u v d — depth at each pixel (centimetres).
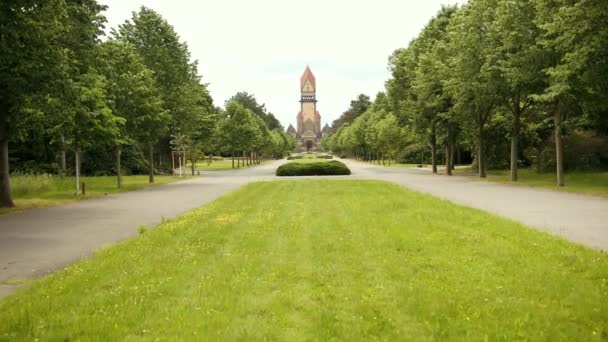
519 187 2670
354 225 1266
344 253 927
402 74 4778
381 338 524
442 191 2455
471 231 1148
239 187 3127
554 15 2066
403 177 3975
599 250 957
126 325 562
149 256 934
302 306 623
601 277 748
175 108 4012
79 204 2144
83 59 2353
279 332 539
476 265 820
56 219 1642
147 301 645
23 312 606
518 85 2872
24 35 1669
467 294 660
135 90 3073
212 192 2741
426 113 4241
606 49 1948
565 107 2597
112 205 2086
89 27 2323
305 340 520
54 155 4412
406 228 1202
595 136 3650
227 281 743
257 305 625
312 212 1580
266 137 10062
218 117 7481
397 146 7612
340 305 623
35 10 1709
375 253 921
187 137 4797
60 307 630
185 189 3005
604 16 1897
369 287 702
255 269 816
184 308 616
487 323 558
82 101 2419
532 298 645
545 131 4100
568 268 802
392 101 4925
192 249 997
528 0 2545
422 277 750
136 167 5375
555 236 1099
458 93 3353
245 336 526
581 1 1888
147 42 3912
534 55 2541
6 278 852
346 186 2812
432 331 538
